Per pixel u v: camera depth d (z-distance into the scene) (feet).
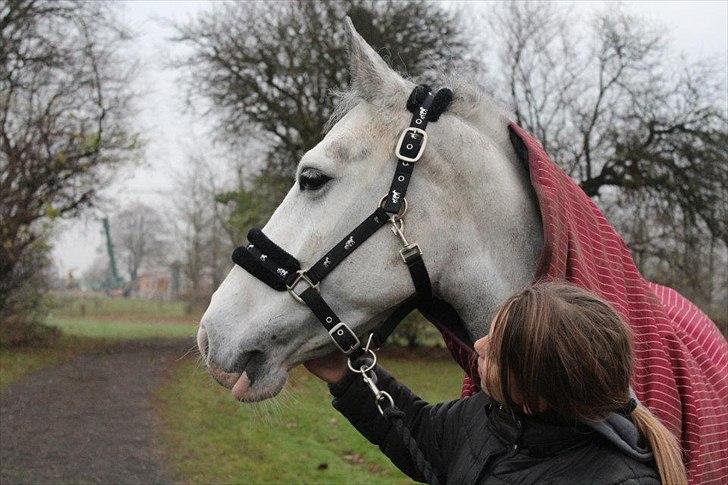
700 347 6.10
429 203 5.35
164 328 69.51
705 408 5.42
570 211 5.40
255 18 49.57
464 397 5.93
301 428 24.44
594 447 4.13
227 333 5.30
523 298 4.19
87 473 18.85
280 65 48.83
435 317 5.84
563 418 4.10
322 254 5.31
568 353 3.88
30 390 29.30
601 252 5.58
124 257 178.50
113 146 44.88
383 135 5.46
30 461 19.65
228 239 96.12
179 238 105.81
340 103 5.90
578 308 4.04
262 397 5.32
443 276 5.45
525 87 56.03
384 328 5.65
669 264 49.11
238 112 51.85
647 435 4.11
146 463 19.95
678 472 3.97
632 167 50.31
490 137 5.75
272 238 5.44
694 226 48.52
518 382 4.09
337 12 44.93
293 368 5.65
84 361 38.45
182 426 24.20
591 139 53.67
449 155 5.43
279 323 5.30
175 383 32.40
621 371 3.96
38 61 42.63
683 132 49.47
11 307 43.14
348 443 22.89
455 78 5.80
